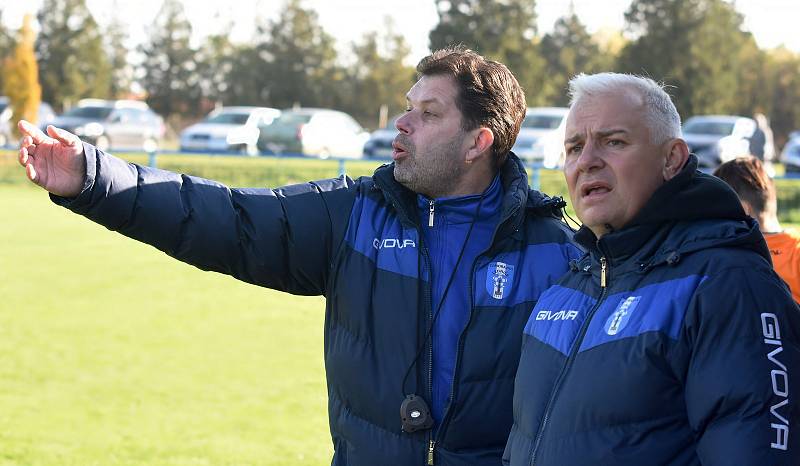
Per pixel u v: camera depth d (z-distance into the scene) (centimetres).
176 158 2467
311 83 7306
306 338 888
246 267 331
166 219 318
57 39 7244
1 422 637
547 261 325
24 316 965
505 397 315
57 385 729
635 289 253
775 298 235
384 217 333
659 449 237
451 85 326
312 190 341
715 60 5256
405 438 315
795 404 227
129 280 1168
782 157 2873
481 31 5409
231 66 7794
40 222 1734
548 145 2520
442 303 321
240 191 335
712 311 234
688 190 251
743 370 227
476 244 328
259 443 607
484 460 315
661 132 260
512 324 318
